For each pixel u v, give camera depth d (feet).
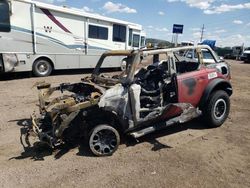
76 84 18.01
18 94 29.91
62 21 43.65
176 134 18.83
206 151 16.16
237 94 33.73
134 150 16.14
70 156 15.25
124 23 53.16
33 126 15.98
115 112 15.47
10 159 14.79
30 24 39.81
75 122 15.58
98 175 13.26
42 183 12.50
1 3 36.29
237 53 133.39
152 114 16.81
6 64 38.04
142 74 18.57
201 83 19.07
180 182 12.75
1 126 19.62
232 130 19.81
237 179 13.12
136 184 12.53
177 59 18.95
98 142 15.23
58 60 44.47
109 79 17.17
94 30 48.39
